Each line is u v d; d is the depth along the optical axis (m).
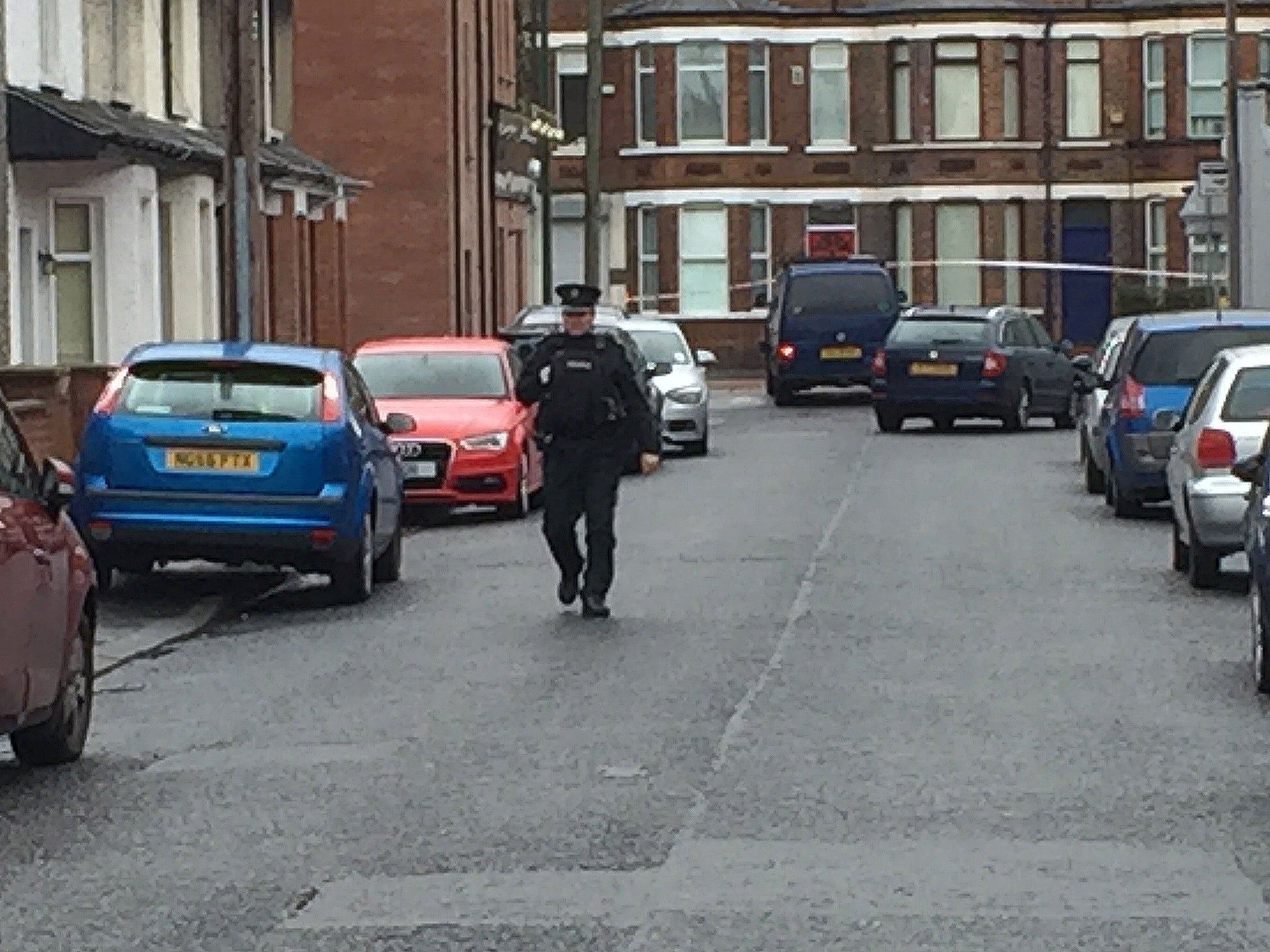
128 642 17.83
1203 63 69.94
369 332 54.47
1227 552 19.97
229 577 22.11
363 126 54.34
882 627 17.84
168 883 9.86
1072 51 70.31
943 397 43.12
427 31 54.31
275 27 44.44
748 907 9.24
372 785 11.91
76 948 8.84
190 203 35.41
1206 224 47.00
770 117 70.44
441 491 27.27
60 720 12.56
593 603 18.59
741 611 18.91
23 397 26.78
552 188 71.44
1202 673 15.41
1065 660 16.05
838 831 10.65
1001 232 70.31
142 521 19.39
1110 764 12.25
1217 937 8.70
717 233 70.38
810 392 60.25
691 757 12.51
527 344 31.86
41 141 29.16
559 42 71.75
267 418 19.56
